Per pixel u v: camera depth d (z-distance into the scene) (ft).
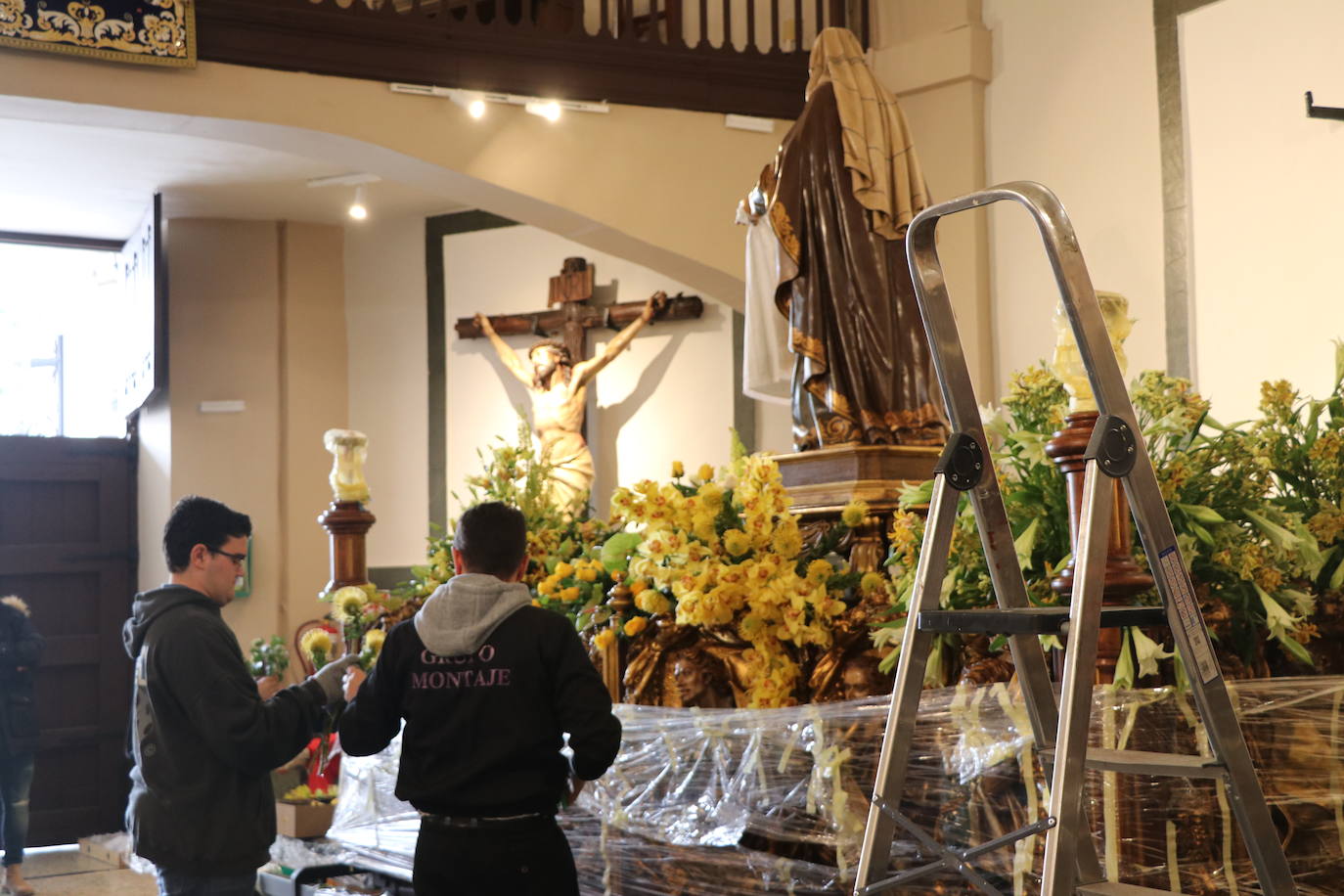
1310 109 13.89
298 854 13.76
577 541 14.35
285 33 16.38
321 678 9.71
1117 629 7.07
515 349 24.64
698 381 22.80
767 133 18.98
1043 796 6.82
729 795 8.18
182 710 9.26
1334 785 6.81
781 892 7.86
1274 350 14.83
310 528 25.07
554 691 7.57
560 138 17.83
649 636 9.70
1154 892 4.66
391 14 16.93
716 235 18.60
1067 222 4.89
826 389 11.59
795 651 9.29
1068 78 17.07
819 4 19.56
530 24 17.72
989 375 17.94
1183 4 15.79
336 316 25.68
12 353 26.35
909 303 11.77
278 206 24.53
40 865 21.34
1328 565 8.53
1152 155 16.14
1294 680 6.96
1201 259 15.58
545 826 7.55
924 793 7.27
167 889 9.28
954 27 18.12
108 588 25.16
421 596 14.74
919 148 18.48
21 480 24.52
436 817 7.55
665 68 18.43
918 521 8.30
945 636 8.02
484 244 25.16
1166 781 6.74
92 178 22.39
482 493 16.16
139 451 25.55
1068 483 7.08
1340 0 14.30
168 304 24.62
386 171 17.66
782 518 9.23
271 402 25.09
